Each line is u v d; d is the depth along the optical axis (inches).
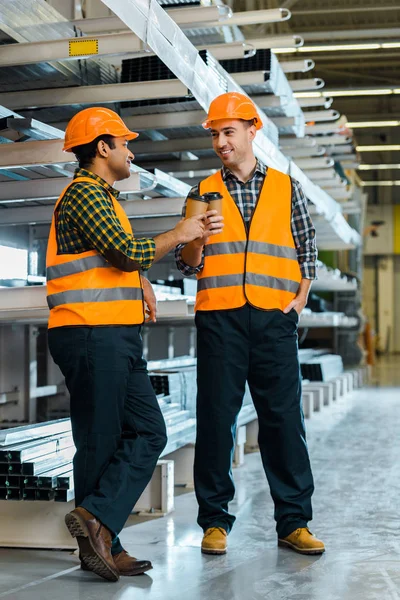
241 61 229.1
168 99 203.6
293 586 115.9
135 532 149.2
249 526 154.9
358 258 614.2
